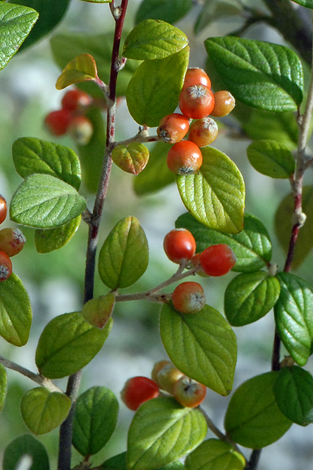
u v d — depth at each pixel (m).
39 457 0.38
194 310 0.35
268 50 0.38
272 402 0.38
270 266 0.38
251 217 0.39
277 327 0.38
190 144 0.35
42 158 0.36
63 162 0.36
